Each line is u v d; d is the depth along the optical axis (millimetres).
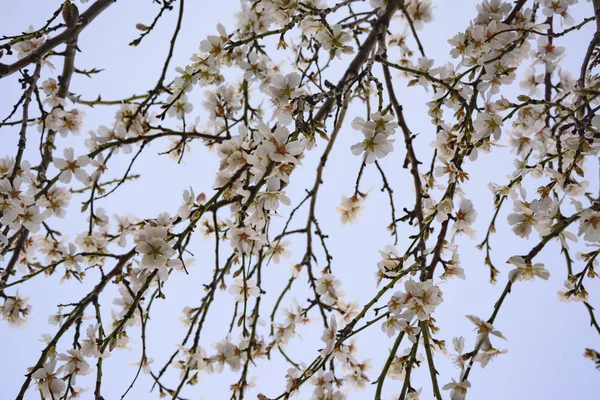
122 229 2158
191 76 2008
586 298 1907
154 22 2035
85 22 2053
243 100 2229
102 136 2062
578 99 2008
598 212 1874
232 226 1986
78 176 2037
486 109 2021
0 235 2008
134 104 2104
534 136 2127
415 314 1874
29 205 2012
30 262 2178
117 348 2086
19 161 2020
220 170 1939
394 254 1981
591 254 1933
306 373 1948
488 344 1867
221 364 2104
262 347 2145
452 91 1985
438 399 1829
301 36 2225
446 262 1933
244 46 2188
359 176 1981
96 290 2004
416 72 1995
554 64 2143
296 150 1857
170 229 1917
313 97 1889
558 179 1946
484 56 2049
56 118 2125
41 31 2035
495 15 2053
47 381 1953
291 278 2158
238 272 1979
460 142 1972
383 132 1902
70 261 2057
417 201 2088
